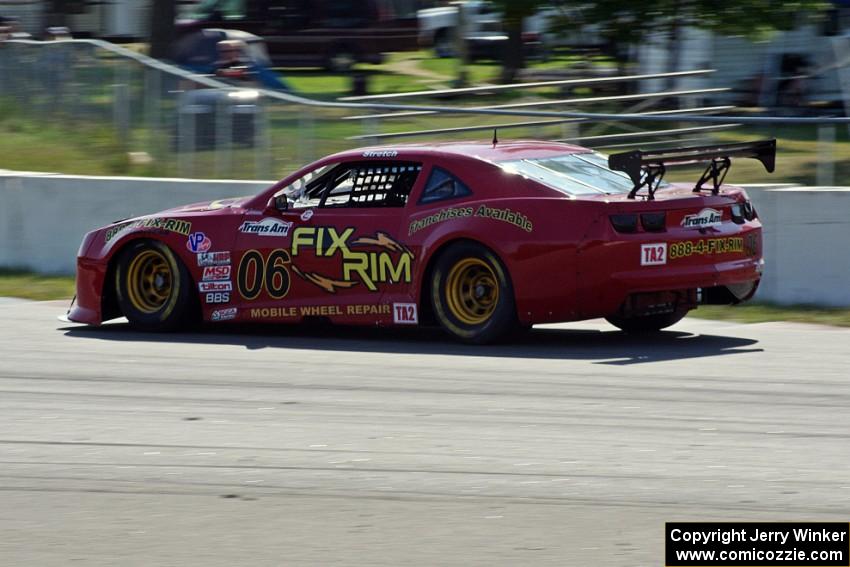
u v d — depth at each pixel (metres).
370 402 25.95
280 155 49.88
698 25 70.56
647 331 34.62
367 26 101.88
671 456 21.41
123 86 56.75
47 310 40.25
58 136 59.69
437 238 31.27
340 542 17.16
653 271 29.80
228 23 100.69
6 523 18.27
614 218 29.61
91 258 35.88
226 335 34.94
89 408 25.94
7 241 49.09
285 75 102.94
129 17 105.62
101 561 16.53
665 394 26.23
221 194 46.16
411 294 31.84
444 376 28.39
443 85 96.06
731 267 31.02
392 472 20.70
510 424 23.91
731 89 71.06
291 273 33.41
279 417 24.83
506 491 19.50
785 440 22.38
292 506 18.89
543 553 16.59
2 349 32.91
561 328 35.41
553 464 21.03
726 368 28.89
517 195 30.67
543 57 94.31
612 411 24.80
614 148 46.09
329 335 34.62
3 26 102.69
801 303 38.44
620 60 81.06
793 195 38.34
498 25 92.06
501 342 32.19
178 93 53.47
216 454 22.08
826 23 71.62
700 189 32.00
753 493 19.14
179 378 28.83
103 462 21.69
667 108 61.38
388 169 32.72
